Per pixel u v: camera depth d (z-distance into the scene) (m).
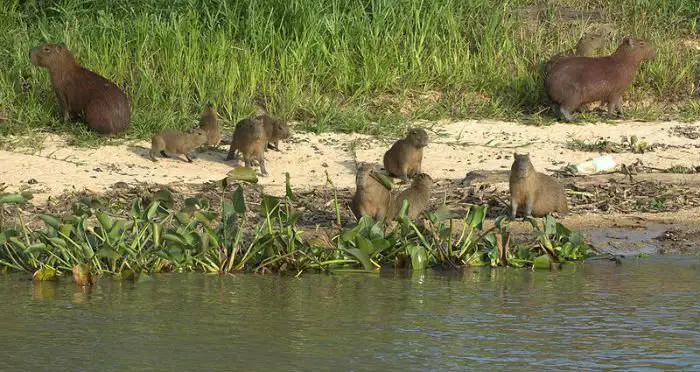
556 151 36.25
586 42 42.94
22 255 23.94
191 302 19.48
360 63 41.47
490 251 24.20
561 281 21.89
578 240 24.83
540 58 42.81
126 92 38.78
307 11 41.56
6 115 36.53
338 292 20.62
